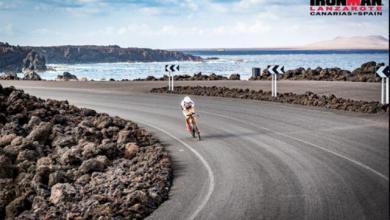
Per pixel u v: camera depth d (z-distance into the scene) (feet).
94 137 51.21
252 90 99.50
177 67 110.73
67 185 34.96
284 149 47.06
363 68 127.85
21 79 174.70
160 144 51.98
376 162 40.55
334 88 98.32
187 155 46.34
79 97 103.71
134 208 30.42
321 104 76.84
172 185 36.24
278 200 31.65
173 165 42.55
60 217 30.19
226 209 30.30
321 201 31.19
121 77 394.52
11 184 37.22
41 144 49.26
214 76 147.13
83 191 34.53
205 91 103.65
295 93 94.32
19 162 42.80
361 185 34.32
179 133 58.95
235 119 67.51
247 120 66.13
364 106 69.36
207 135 56.54
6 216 32.71
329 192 32.99
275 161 42.32
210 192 33.96
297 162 41.65
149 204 31.60
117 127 57.82
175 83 129.90
